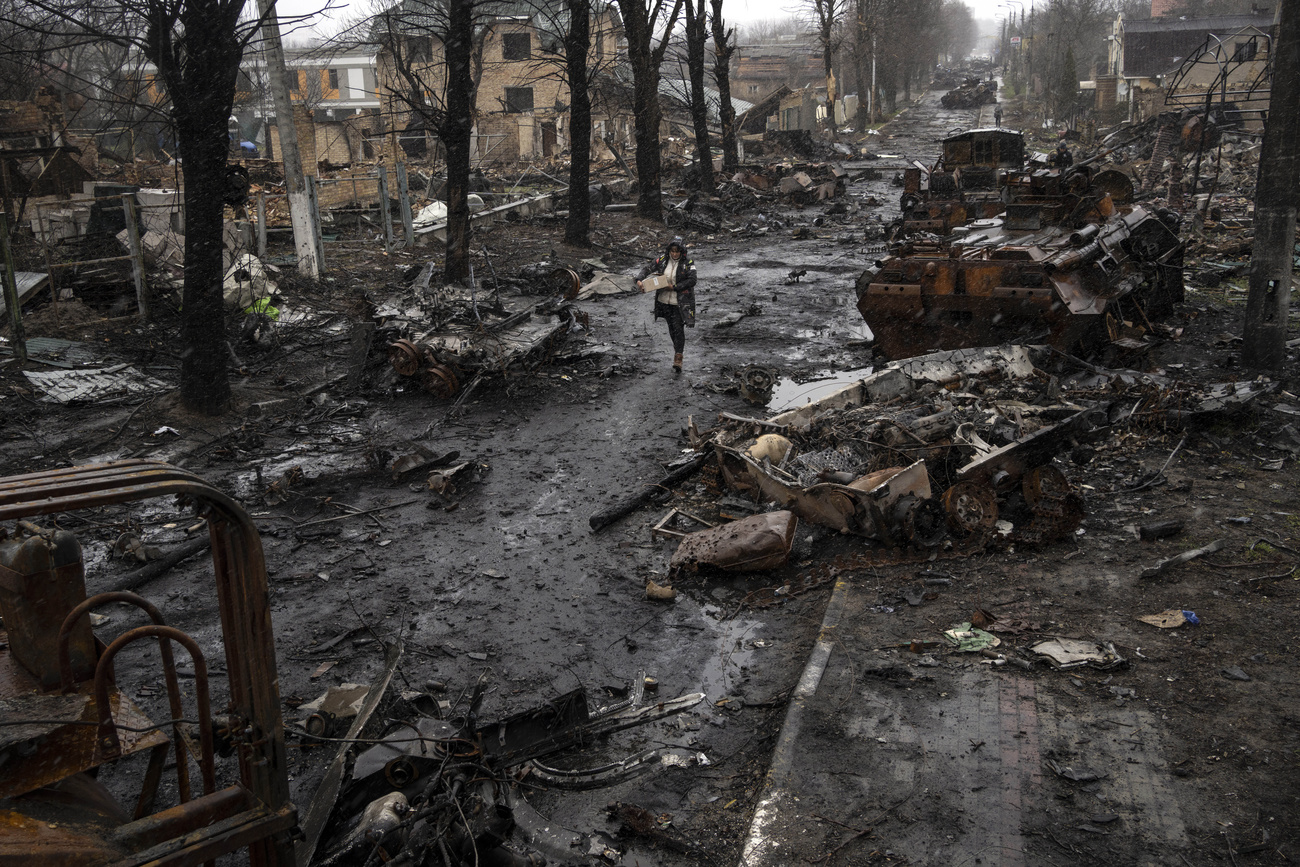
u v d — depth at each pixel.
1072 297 8.96
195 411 9.41
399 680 4.95
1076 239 9.52
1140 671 4.65
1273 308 9.66
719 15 30.91
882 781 3.91
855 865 3.45
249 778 2.51
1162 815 3.63
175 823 2.36
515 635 5.43
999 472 6.12
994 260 9.18
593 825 3.85
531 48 39.88
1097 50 70.31
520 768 4.09
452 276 14.46
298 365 11.52
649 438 8.88
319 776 3.83
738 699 4.76
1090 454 6.79
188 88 8.71
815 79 76.25
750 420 7.15
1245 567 5.70
